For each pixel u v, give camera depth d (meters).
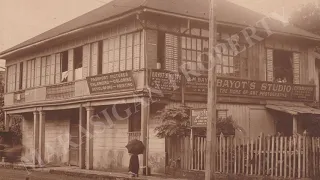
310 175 14.34
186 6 21.64
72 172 21.69
